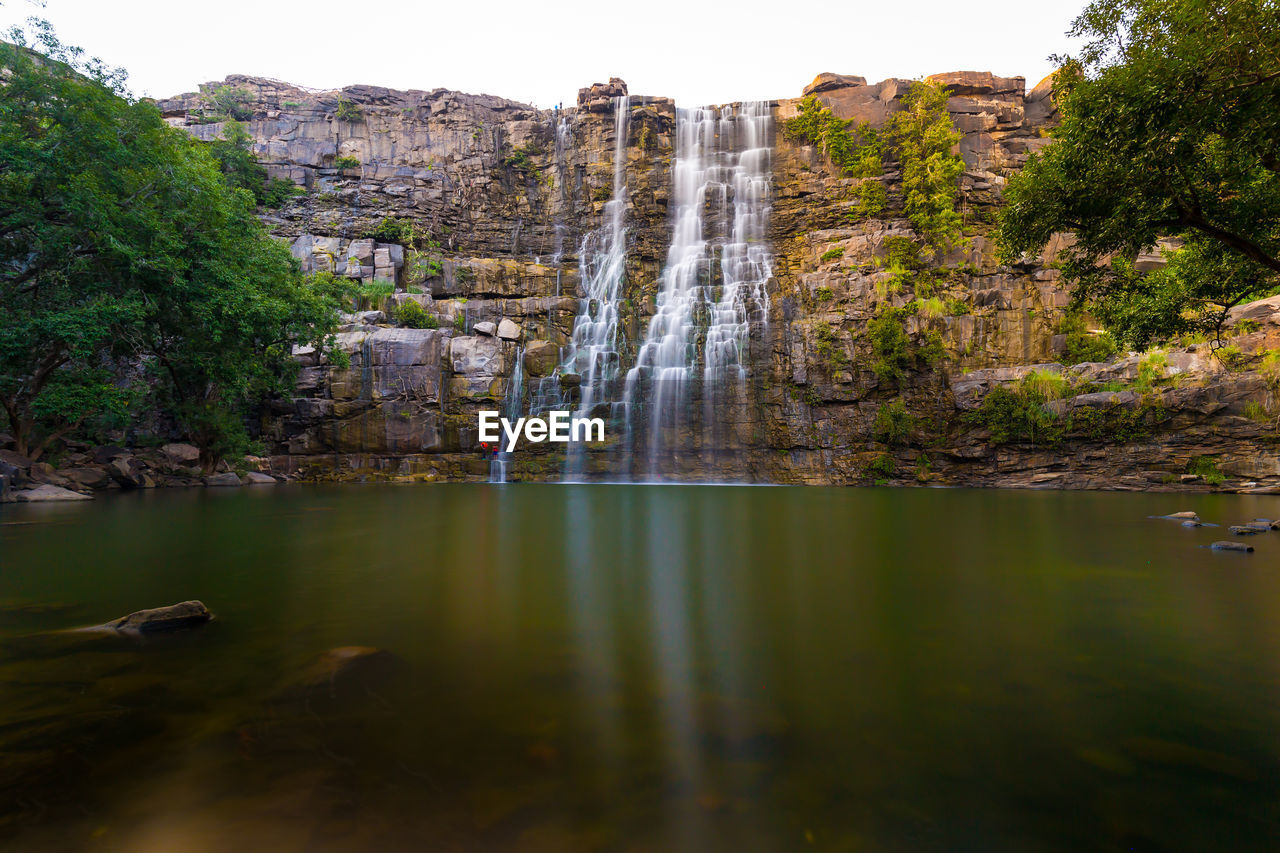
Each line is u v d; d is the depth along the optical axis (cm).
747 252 4884
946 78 4966
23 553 1151
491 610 754
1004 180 4634
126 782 347
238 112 5053
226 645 599
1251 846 305
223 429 3269
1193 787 361
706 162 5266
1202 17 922
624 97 5350
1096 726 440
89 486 2684
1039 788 359
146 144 2331
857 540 1403
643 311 4744
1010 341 3838
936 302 3884
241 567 1038
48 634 629
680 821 323
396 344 3894
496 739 408
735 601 809
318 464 3812
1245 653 602
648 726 433
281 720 430
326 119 5188
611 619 715
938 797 348
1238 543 1243
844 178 4916
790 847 302
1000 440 3491
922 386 3806
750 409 4197
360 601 796
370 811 325
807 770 376
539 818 323
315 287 3641
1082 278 1420
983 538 1433
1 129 1983
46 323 2044
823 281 4212
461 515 1930
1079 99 1061
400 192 4997
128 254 2162
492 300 4659
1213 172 1062
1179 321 1545
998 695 495
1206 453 3042
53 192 2128
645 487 3538
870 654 595
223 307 2477
